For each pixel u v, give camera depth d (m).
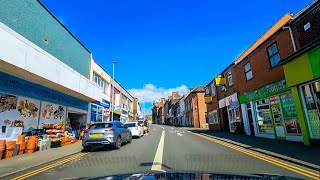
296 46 12.47
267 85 15.33
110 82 31.20
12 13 12.05
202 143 14.08
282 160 7.86
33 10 13.90
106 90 29.75
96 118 25.20
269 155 8.92
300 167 6.71
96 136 12.12
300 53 11.12
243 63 19.30
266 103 15.93
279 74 14.07
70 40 18.97
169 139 17.70
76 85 16.69
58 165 8.27
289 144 11.51
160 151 10.80
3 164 8.34
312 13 11.35
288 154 8.61
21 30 12.73
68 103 18.38
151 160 8.38
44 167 7.99
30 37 13.53
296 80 11.64
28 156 10.27
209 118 32.28
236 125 20.50
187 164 7.41
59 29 17.11
